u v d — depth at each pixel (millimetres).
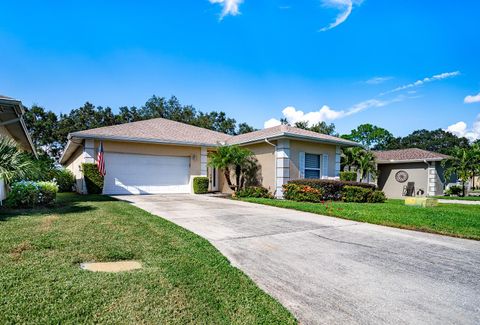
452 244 5324
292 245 5051
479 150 18172
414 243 5352
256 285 3301
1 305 2525
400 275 3734
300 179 12914
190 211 8516
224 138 18188
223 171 15633
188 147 15641
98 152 13055
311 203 10875
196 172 15781
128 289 2969
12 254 3789
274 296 3080
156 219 6578
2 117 8797
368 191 12625
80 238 4680
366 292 3211
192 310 2668
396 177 21938
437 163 20156
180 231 5508
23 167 7379
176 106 40750
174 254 4176
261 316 2621
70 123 34688
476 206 11711
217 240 5258
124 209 7859
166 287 3068
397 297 3105
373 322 2588
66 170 17062
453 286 3418
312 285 3381
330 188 12562
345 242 5332
